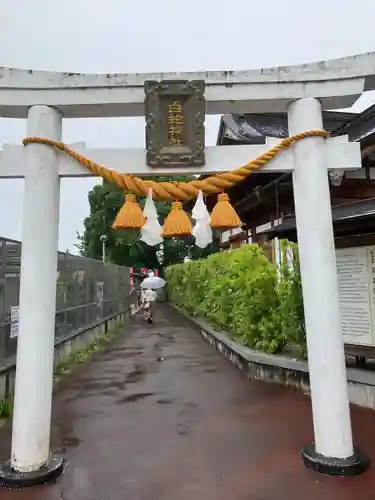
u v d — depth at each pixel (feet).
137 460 13.41
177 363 29.45
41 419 12.34
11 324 21.72
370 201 21.02
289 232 21.59
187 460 13.34
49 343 12.71
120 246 98.63
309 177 13.12
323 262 12.89
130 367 28.37
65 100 13.20
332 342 12.69
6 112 13.80
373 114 24.16
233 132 34.09
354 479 11.81
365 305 18.45
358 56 13.30
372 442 14.37
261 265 27.96
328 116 38.40
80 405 19.65
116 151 13.37
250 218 41.91
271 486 11.57
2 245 20.86
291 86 13.37
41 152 12.91
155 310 80.28
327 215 13.08
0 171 13.07
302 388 20.59
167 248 103.24
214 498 11.01
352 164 13.30
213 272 41.22
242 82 13.35
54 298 13.10
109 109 13.70
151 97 12.95
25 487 11.64
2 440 15.44
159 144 13.01
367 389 17.98
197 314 52.11
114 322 51.39
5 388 19.79
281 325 23.90
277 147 13.34
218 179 13.38
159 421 17.16
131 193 13.76
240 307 28.12
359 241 18.85
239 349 26.68
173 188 13.42
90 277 40.45
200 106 13.02
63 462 13.21
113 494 11.27
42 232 12.74
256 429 15.96
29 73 13.08
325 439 12.57
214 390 21.79
